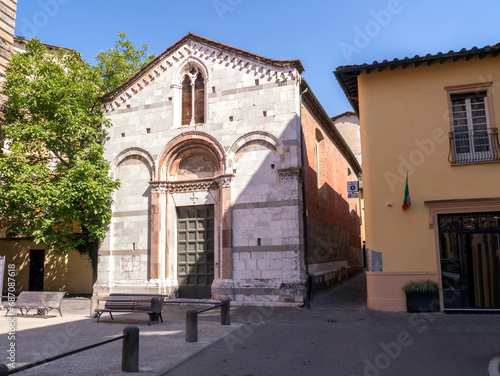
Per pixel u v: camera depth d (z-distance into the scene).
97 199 18.20
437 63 14.80
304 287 15.85
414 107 14.84
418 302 13.73
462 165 14.06
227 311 11.95
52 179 18.42
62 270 24.11
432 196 14.19
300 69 17.72
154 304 12.40
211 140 18.12
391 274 14.27
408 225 14.30
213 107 18.34
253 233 16.91
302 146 18.09
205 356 8.41
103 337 10.41
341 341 9.66
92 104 20.72
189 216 18.72
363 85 15.53
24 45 23.20
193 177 18.86
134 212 19.16
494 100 14.10
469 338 9.72
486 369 7.16
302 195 17.42
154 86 19.67
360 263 34.53
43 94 18.05
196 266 18.25
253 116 17.61
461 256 13.83
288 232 16.34
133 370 7.31
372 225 14.69
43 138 17.86
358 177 35.50
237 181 17.50
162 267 18.23
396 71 15.22
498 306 13.40
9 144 18.22
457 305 13.66
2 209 17.67
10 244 25.17
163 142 19.00
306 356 8.32
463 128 14.48
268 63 17.64
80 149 18.98
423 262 14.01
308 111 20.00
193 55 19.11
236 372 7.28
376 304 14.34
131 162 19.59
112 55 25.33
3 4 19.53
